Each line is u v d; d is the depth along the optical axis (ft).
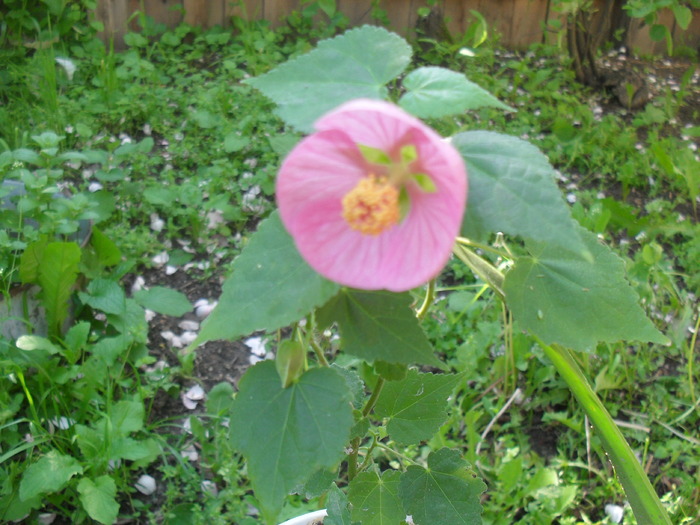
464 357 2.30
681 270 2.90
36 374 2.16
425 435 1.24
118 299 2.31
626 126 3.69
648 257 2.48
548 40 4.26
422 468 1.23
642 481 0.99
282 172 0.76
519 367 2.33
